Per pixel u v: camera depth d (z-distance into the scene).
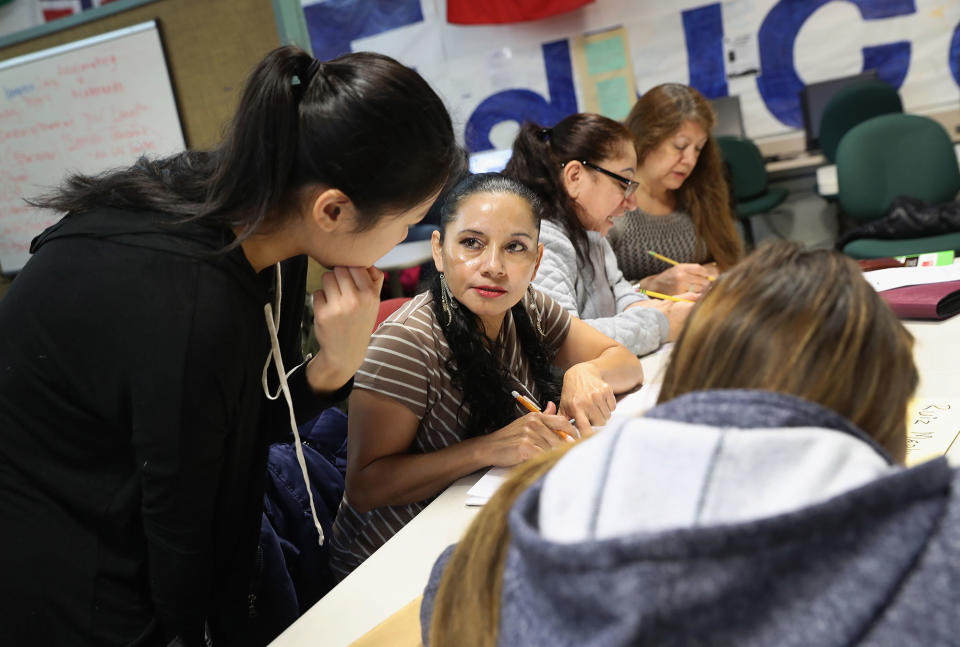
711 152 2.36
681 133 2.21
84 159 2.31
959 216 2.88
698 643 0.33
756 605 0.33
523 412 1.25
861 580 0.33
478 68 4.79
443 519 1.00
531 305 1.42
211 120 2.18
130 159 2.28
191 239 0.78
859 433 0.41
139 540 0.82
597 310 1.85
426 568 0.88
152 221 0.79
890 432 0.45
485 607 0.44
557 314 1.47
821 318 0.44
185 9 2.12
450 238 1.18
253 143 0.76
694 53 4.50
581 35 4.62
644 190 2.35
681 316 1.73
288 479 1.29
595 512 0.38
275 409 0.96
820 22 4.28
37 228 2.44
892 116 3.27
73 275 0.77
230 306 0.78
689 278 2.03
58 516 0.80
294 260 1.00
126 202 0.81
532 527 0.39
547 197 1.78
